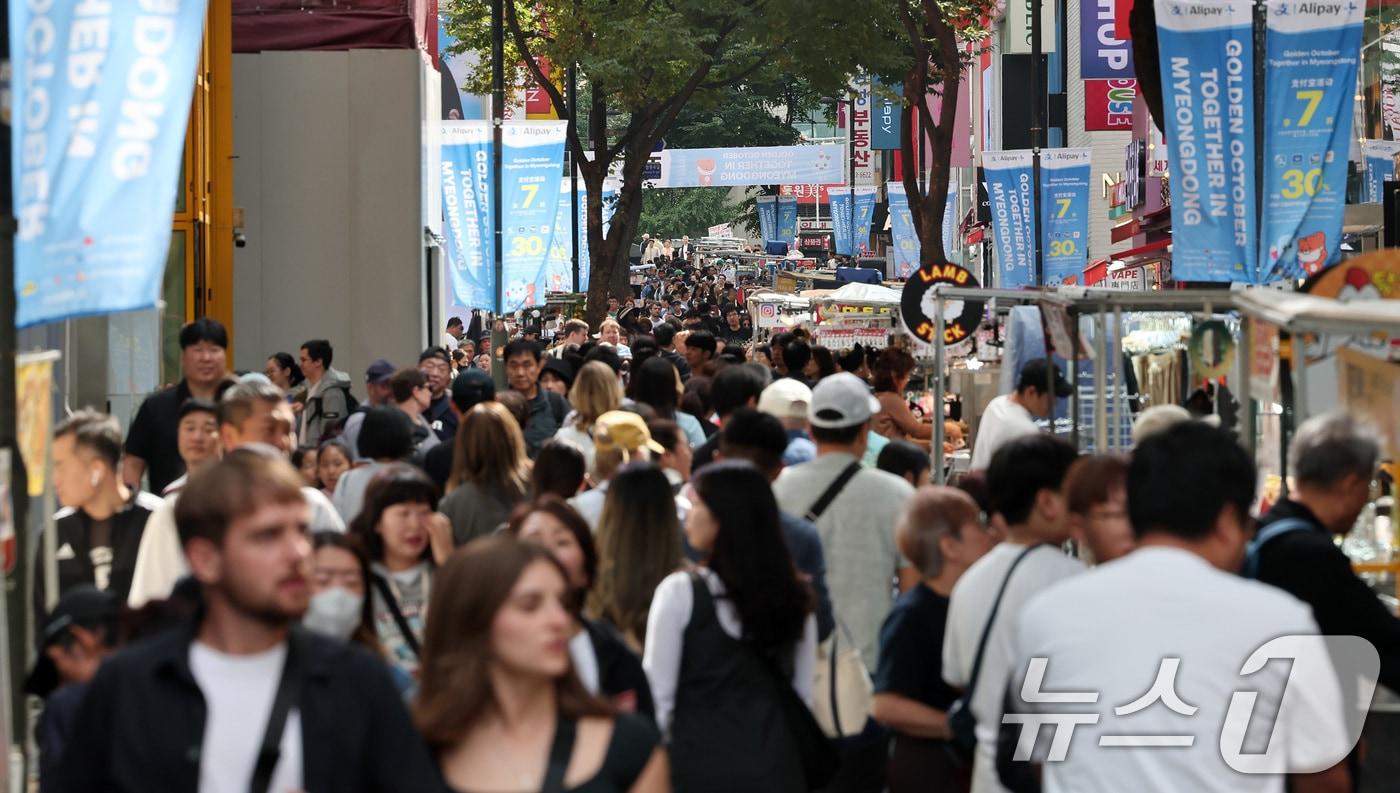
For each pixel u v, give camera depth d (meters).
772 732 15.01
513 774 10.32
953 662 14.55
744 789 14.84
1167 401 24.72
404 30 53.75
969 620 14.37
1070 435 25.81
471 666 10.37
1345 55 35.50
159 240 17.59
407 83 53.34
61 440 18.52
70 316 16.88
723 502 15.12
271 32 53.59
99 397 32.22
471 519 21.73
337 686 9.97
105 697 9.88
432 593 10.72
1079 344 22.23
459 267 65.75
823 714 16.78
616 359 39.00
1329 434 13.73
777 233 189.75
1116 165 117.44
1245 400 17.66
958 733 14.52
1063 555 14.45
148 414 24.86
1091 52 77.44
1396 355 14.04
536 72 82.69
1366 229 51.97
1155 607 10.86
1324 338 14.31
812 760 15.27
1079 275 68.12
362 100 53.28
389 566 16.88
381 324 53.34
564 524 15.85
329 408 35.88
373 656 10.28
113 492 18.83
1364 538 16.97
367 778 10.02
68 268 16.88
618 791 10.42
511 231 69.69
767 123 193.25
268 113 53.25
